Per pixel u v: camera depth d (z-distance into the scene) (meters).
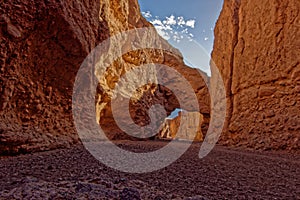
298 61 10.66
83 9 11.19
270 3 12.52
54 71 9.65
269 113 11.52
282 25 11.69
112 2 17.95
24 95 8.50
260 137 11.37
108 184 3.54
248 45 14.25
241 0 15.98
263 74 12.55
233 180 4.50
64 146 8.80
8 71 7.85
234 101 15.07
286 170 5.60
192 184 4.09
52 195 2.76
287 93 11.02
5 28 7.60
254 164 6.31
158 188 3.73
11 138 7.18
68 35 9.54
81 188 3.10
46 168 4.77
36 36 8.65
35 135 8.21
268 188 4.00
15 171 4.49
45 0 8.68
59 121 9.86
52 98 9.75
